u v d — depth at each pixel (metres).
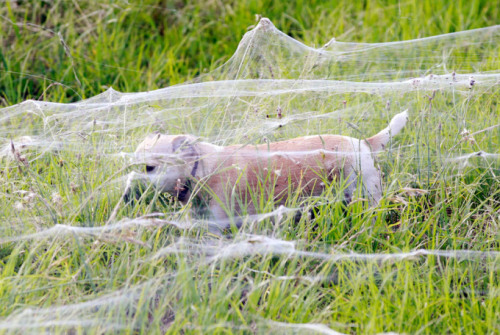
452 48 13.75
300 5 16.08
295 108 11.48
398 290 6.86
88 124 10.58
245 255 7.21
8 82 12.98
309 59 12.79
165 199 8.55
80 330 5.90
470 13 15.14
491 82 11.26
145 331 6.27
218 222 8.15
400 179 8.90
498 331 6.18
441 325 6.46
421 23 14.84
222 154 8.40
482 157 9.30
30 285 6.70
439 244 7.82
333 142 8.53
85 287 6.99
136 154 8.33
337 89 11.53
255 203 7.88
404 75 12.63
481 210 8.70
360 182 8.02
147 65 14.31
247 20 15.34
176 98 11.58
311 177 8.29
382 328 6.21
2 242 7.30
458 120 10.06
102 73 13.48
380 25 14.98
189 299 6.41
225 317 6.20
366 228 7.55
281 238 7.39
